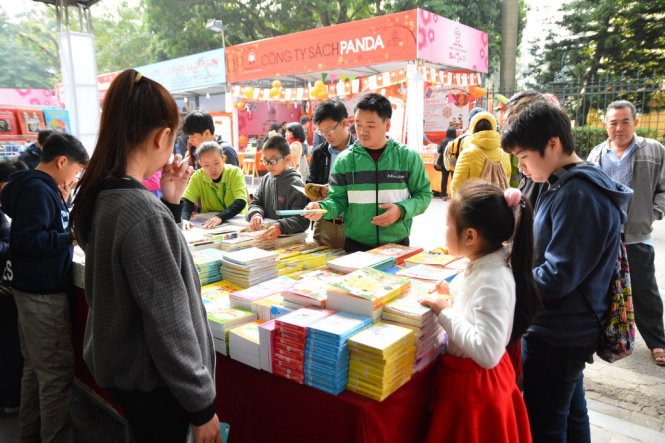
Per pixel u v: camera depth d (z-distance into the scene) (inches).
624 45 652.7
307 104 571.8
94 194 43.1
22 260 82.4
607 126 121.3
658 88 354.0
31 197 79.1
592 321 58.3
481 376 52.7
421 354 53.7
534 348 62.4
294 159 229.3
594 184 54.5
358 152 93.5
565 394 61.8
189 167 66.9
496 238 52.5
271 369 54.2
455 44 379.9
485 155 122.8
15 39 1312.7
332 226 106.1
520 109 59.2
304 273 81.3
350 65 379.9
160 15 927.7
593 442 89.7
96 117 239.3
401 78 344.5
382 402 48.5
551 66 726.5
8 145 212.1
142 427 47.7
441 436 53.3
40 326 84.4
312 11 893.8
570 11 721.0
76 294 89.8
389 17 346.9
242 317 62.4
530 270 54.1
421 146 347.9
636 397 105.7
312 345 49.8
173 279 41.4
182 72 530.0
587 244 53.8
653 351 121.9
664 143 397.1
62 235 81.4
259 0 887.1
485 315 50.1
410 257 82.9
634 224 117.1
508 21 610.2
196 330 44.7
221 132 379.2
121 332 42.8
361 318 53.8
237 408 59.9
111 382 45.7
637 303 120.8
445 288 60.9
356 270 67.9
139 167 45.4
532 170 59.9
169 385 41.8
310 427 51.5
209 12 891.4
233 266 78.0
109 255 41.7
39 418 90.6
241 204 126.1
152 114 43.6
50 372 86.1
